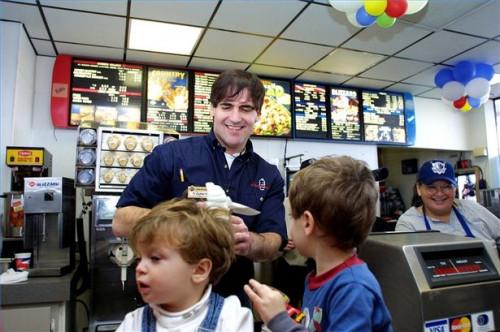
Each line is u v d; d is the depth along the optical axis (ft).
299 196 2.92
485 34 9.55
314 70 11.64
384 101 13.55
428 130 14.69
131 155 7.73
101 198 6.82
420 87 13.47
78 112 9.84
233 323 2.76
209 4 7.84
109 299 6.70
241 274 3.92
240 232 3.32
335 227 2.72
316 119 12.39
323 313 2.67
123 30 8.84
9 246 7.54
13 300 6.07
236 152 4.28
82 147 7.59
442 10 8.38
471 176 14.90
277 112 11.93
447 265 2.94
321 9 8.15
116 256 6.46
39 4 7.75
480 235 5.78
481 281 2.94
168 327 2.63
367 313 2.42
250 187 4.25
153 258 2.59
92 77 10.10
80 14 8.14
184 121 10.75
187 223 2.68
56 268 6.63
